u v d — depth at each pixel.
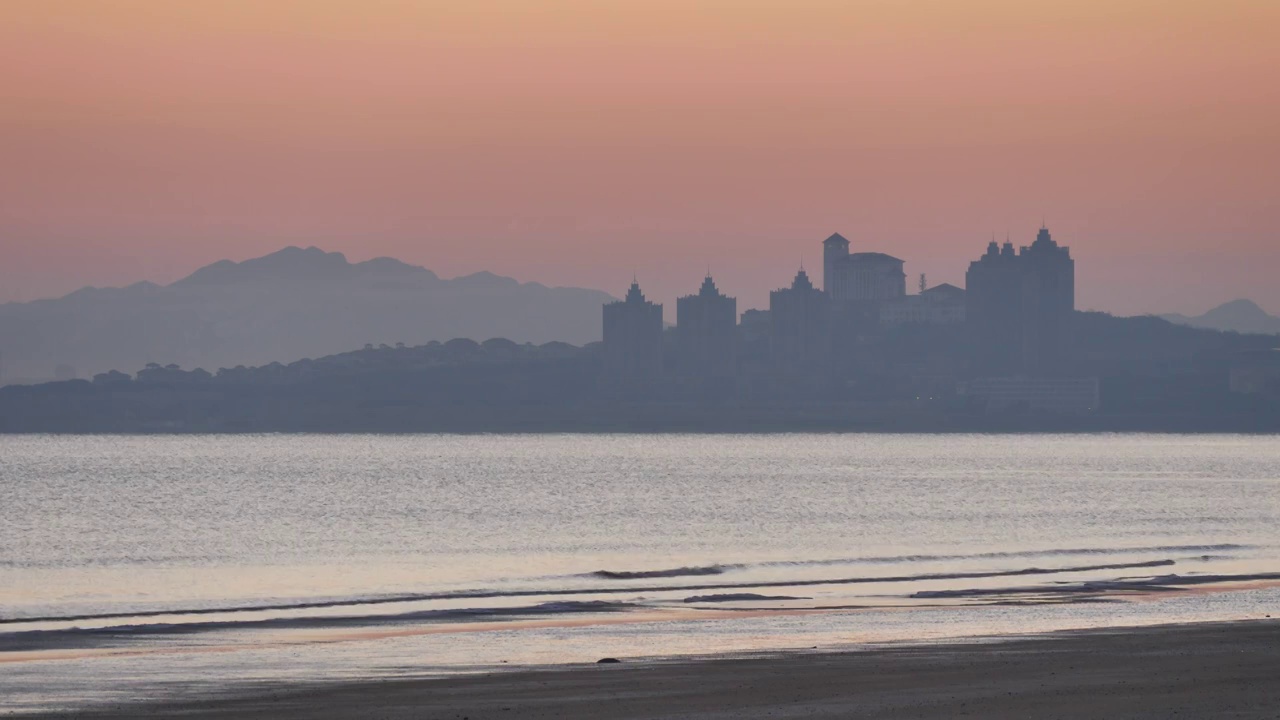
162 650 180.88
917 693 129.25
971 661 151.62
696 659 156.50
